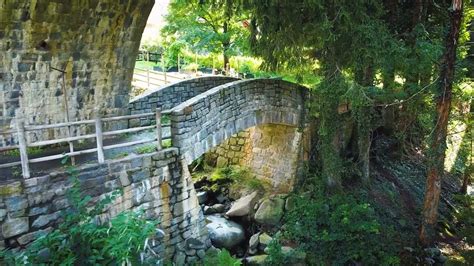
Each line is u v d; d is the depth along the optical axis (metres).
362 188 12.08
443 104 9.44
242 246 10.55
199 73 18.58
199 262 7.79
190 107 7.95
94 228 5.50
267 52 9.55
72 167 6.15
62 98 8.23
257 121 10.62
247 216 11.34
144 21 9.12
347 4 8.41
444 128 9.62
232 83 9.62
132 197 6.85
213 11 12.21
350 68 9.48
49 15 7.03
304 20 8.89
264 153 13.05
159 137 7.35
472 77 12.98
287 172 12.29
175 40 17.81
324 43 8.85
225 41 14.32
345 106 11.15
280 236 10.06
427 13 11.17
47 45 7.41
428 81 10.14
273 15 8.66
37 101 7.73
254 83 10.32
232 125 9.67
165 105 11.31
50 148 8.10
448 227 12.09
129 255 5.30
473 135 15.16
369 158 13.69
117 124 9.80
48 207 5.71
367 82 9.84
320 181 11.16
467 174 15.56
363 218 9.53
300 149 12.17
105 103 9.38
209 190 12.90
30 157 7.31
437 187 10.05
